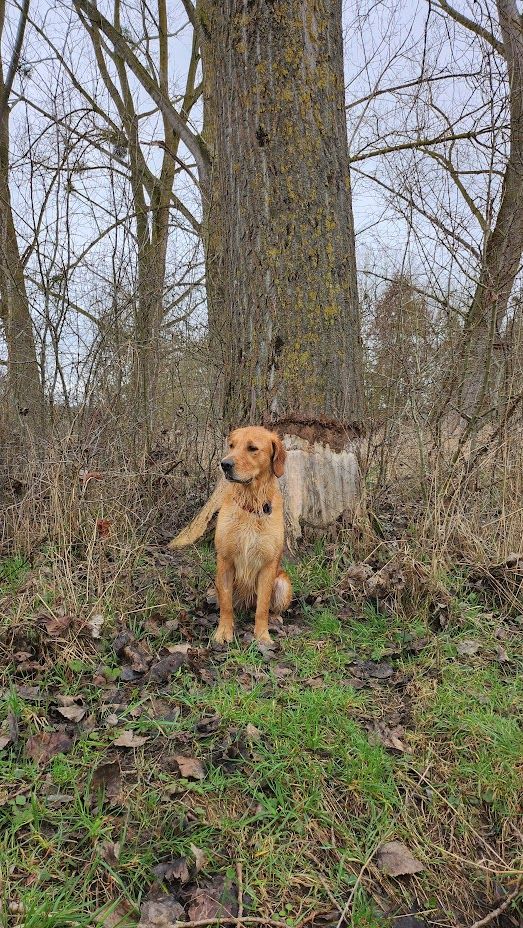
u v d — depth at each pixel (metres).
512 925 2.27
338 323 4.73
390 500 5.55
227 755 2.65
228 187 4.84
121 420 5.34
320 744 2.76
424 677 3.33
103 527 4.33
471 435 4.98
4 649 3.17
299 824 2.43
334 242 4.68
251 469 3.77
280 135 4.54
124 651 3.33
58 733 2.68
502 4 4.78
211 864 2.24
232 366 4.99
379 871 2.34
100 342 5.23
